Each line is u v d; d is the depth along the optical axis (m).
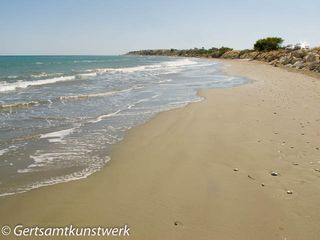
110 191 5.52
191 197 5.30
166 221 4.56
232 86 21.20
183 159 7.12
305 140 8.37
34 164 6.79
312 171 6.34
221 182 5.89
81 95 15.93
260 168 6.54
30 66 46.06
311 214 4.73
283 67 42.16
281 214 4.74
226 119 10.96
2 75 27.75
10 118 10.99
